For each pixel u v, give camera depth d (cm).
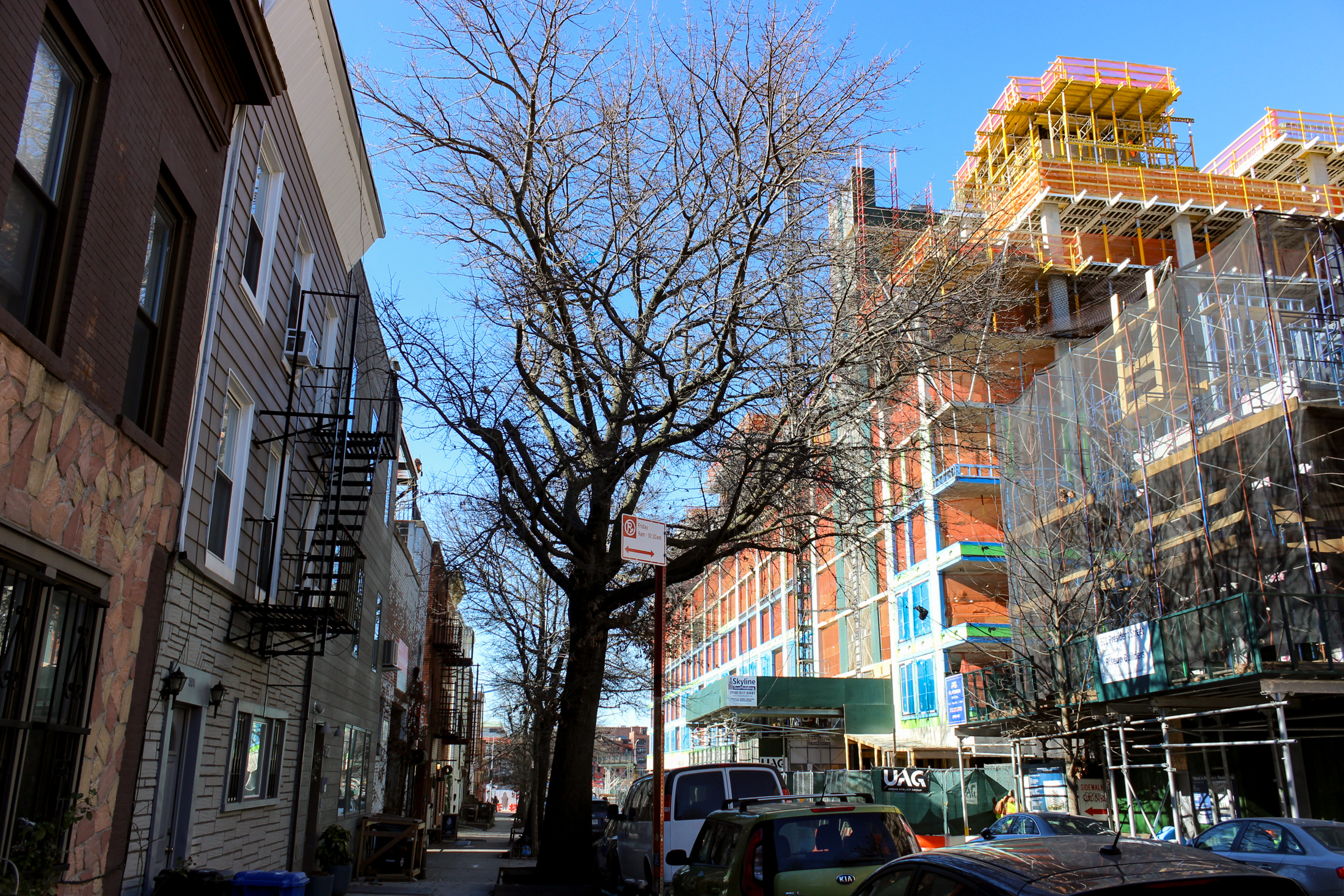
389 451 1531
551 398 1603
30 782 624
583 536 1558
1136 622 2011
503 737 6475
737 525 1512
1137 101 4238
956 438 1983
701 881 840
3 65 554
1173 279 2202
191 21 844
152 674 841
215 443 1004
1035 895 364
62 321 653
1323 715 1602
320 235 1483
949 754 3272
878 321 1431
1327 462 1866
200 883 893
